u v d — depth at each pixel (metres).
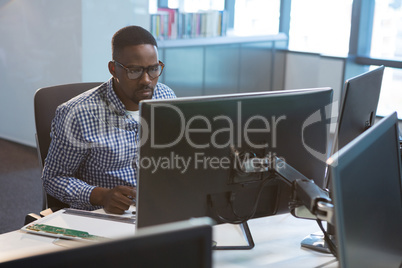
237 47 5.08
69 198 1.82
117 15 4.18
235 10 5.38
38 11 4.27
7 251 1.44
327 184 1.73
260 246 1.54
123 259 0.71
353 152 1.07
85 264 0.70
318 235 1.59
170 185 1.34
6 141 4.85
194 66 4.77
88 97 1.87
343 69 4.99
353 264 1.07
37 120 2.05
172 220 1.38
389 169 1.29
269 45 5.37
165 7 5.02
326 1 5.16
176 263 0.74
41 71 4.39
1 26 4.59
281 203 1.55
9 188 3.76
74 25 4.06
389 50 4.85
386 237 1.26
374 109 1.96
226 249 1.51
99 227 1.59
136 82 1.78
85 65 4.11
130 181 1.92
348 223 1.04
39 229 1.56
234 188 1.43
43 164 2.05
